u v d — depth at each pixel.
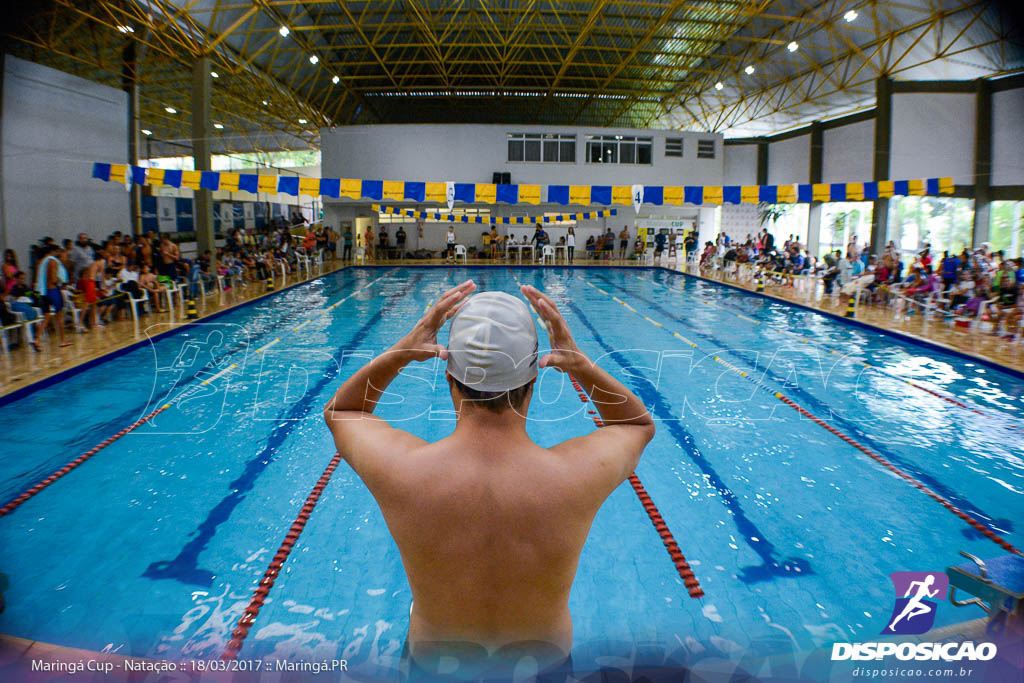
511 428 0.75
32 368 5.52
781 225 20.36
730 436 4.24
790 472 3.65
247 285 12.33
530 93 20.86
